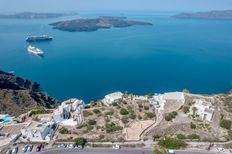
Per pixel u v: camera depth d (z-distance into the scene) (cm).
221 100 14738
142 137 11956
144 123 12875
